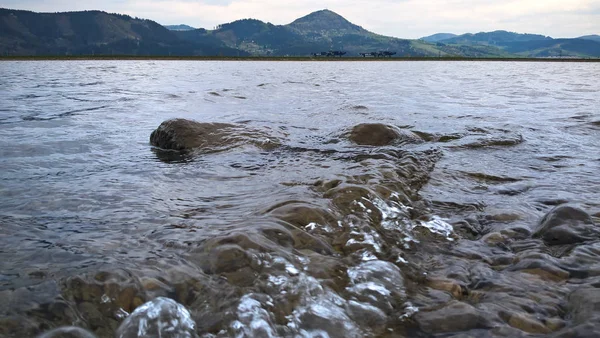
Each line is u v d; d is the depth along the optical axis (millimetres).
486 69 50344
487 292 2416
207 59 124188
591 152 6410
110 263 2611
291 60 122000
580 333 1928
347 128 7363
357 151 6246
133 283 2342
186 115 10016
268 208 3471
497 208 3855
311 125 8609
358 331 2053
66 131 7840
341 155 6004
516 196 4293
